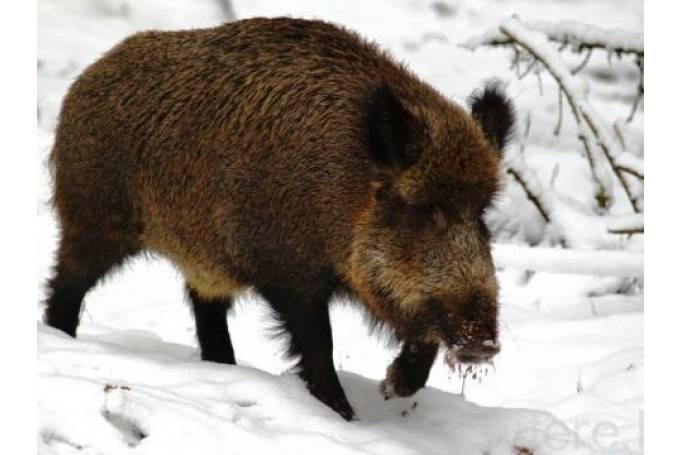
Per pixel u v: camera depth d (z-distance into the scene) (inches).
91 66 480.4
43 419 339.0
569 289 668.7
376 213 388.8
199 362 412.5
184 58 453.4
